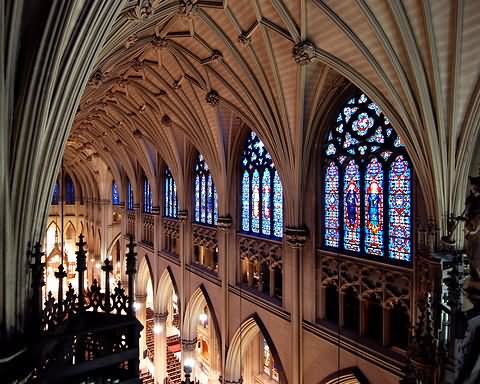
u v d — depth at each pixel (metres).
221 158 16.91
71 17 4.65
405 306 9.53
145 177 28.75
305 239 12.77
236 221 17.12
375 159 10.64
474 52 7.79
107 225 36.94
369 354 10.31
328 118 12.30
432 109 8.42
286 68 11.45
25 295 4.60
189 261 21.55
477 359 5.51
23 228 4.59
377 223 10.60
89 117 23.52
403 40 8.18
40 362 4.46
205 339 25.61
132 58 13.75
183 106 16.58
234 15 10.83
